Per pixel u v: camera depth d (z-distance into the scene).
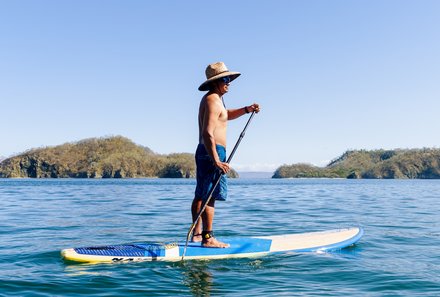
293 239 7.47
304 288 4.97
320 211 15.38
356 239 7.84
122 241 8.27
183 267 5.89
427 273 5.71
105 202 20.30
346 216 13.48
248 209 16.03
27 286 5.00
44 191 35.06
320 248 7.20
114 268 5.82
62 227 10.45
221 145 6.39
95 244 7.90
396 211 15.58
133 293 4.76
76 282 5.16
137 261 6.20
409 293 4.79
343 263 6.25
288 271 5.76
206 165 6.39
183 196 26.77
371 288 5.00
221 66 6.47
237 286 5.04
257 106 6.98
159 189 42.44
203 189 6.42
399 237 8.95
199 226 6.93
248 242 6.95
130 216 13.15
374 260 6.50
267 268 5.91
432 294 4.76
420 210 16.12
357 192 35.81
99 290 4.86
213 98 6.32
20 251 7.14
